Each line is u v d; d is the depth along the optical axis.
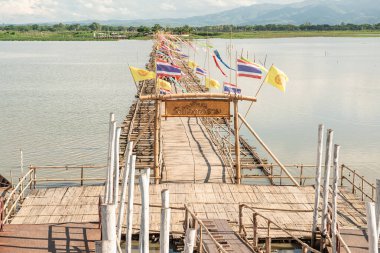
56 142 44.81
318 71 109.44
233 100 28.42
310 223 22.81
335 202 17.95
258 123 54.97
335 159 18.00
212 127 46.09
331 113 60.47
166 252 12.43
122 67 117.38
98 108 62.25
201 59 137.75
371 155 41.38
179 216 23.45
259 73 28.17
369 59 142.25
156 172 28.16
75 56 154.75
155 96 27.91
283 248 21.86
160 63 30.56
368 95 74.06
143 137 42.88
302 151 42.97
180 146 37.12
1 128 50.66
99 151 41.81
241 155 40.53
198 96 28.03
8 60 139.38
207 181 29.12
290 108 64.19
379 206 12.98
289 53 165.75
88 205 24.55
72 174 35.66
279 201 25.56
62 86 83.31
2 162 38.59
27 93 75.12
